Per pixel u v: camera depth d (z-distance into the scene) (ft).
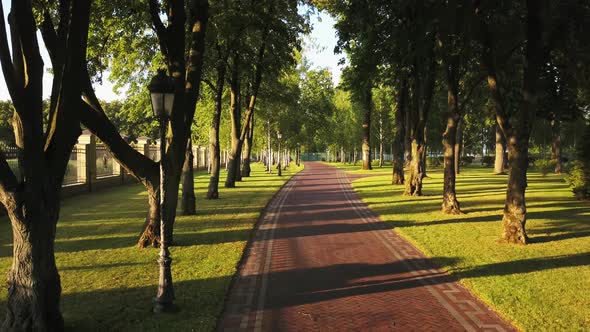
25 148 17.49
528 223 46.55
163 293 21.15
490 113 108.17
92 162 88.38
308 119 157.58
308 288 25.32
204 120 124.16
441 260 31.14
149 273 27.81
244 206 61.57
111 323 19.63
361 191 86.79
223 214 53.83
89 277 26.86
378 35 54.08
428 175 137.69
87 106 32.07
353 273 28.40
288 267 29.94
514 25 47.16
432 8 41.86
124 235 40.42
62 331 18.57
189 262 30.53
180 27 34.71
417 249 35.40
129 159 34.53
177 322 19.77
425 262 31.22
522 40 47.83
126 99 100.89
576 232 41.34
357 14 53.06
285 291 24.79
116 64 85.46
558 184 99.45
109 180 97.96
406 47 47.65
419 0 42.24
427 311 21.62
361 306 22.33
